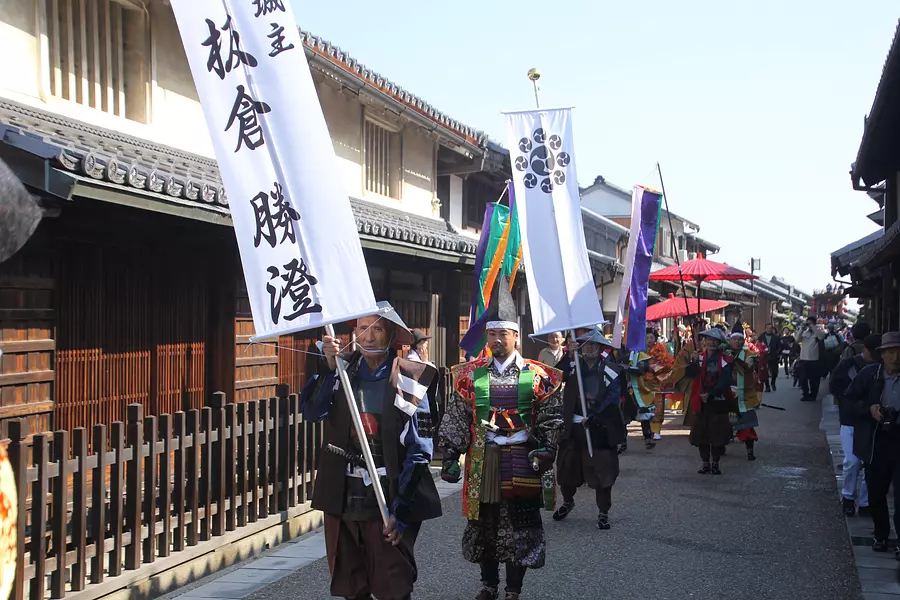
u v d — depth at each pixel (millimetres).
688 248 46594
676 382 13578
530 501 5648
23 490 4703
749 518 8633
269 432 7375
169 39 9602
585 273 8727
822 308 53500
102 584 5332
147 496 5812
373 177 14547
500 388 5684
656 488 10477
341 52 11711
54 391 6637
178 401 8141
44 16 7867
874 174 13391
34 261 6457
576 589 6109
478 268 12102
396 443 4449
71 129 7328
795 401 23672
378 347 4641
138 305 7613
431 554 7129
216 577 6328
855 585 6207
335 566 4566
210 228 7582
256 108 4504
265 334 4445
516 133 8984
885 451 6875
